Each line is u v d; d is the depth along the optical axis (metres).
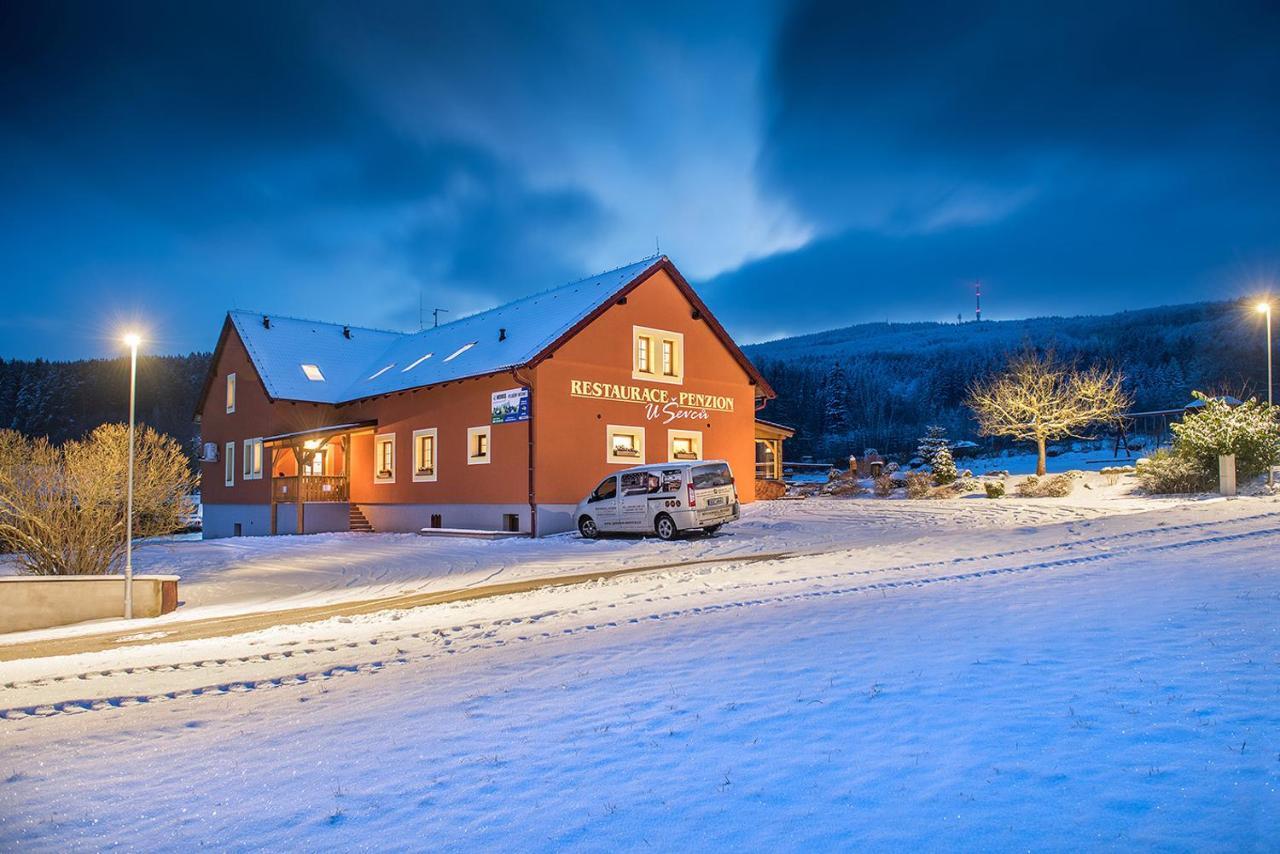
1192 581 9.56
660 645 8.22
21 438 19.91
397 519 31.30
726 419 31.19
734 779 4.52
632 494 22.38
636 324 28.59
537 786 4.68
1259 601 8.02
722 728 5.40
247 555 24.64
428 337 37.59
